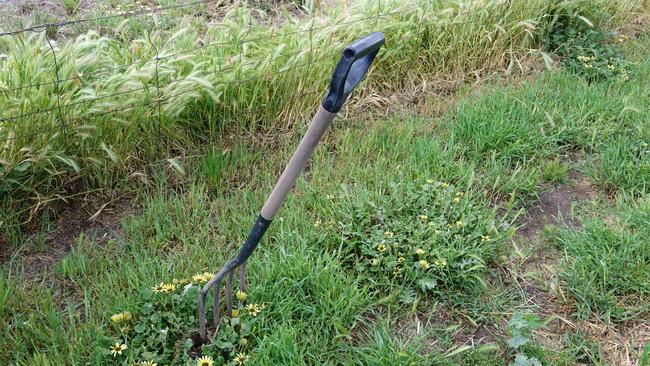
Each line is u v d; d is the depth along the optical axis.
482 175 3.70
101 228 3.29
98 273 2.94
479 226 3.18
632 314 2.82
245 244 2.31
